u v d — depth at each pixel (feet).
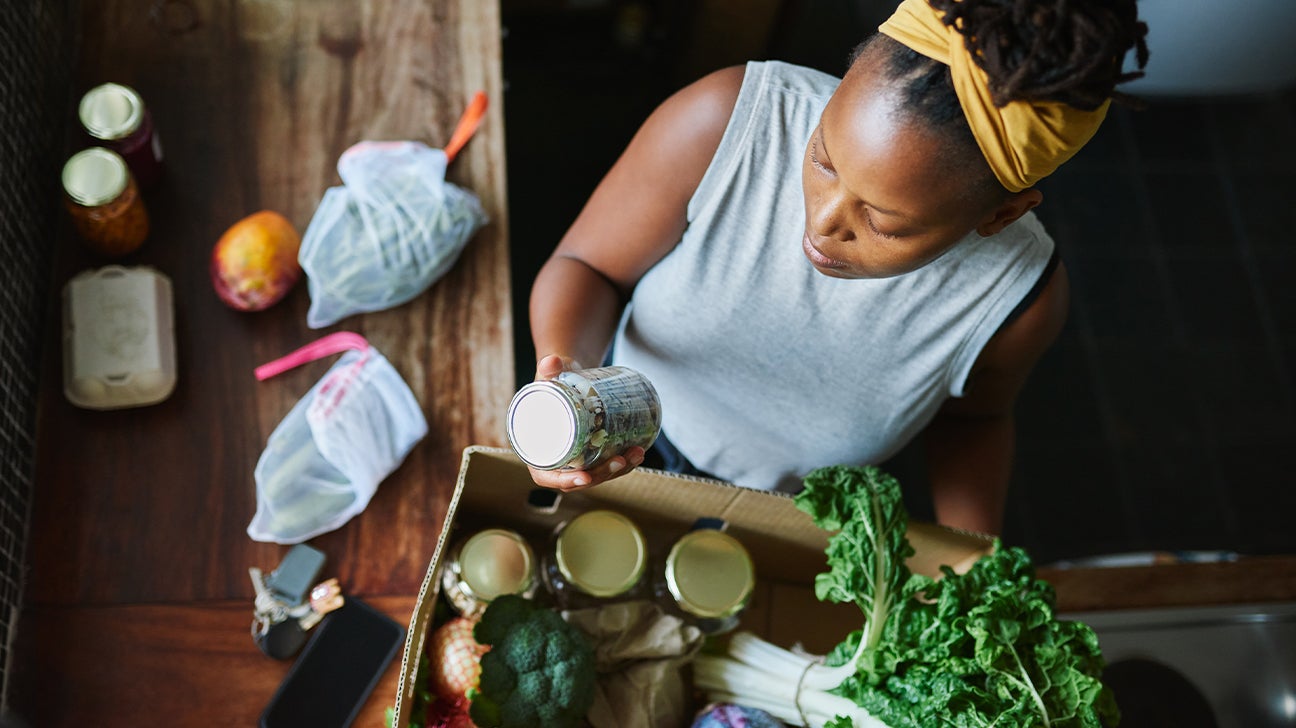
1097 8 2.09
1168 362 8.46
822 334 3.60
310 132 4.68
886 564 3.26
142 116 4.16
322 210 4.42
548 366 2.86
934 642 3.21
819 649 3.98
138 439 4.14
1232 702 4.36
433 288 4.49
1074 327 8.48
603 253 3.67
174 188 4.51
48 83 4.43
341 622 3.94
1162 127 9.17
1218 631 4.41
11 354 3.92
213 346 4.31
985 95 2.21
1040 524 7.90
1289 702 4.36
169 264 4.40
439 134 4.76
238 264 4.20
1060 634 3.17
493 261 4.57
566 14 8.09
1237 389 8.45
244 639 3.91
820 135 2.54
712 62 7.74
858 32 8.56
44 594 3.89
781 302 3.53
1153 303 8.63
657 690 3.43
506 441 4.32
